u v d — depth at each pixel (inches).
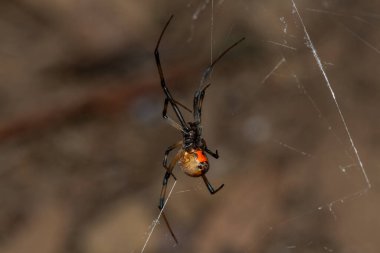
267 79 19.2
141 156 19.1
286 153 18.1
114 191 18.7
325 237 17.2
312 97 18.7
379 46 18.7
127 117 19.7
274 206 17.6
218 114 19.2
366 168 17.5
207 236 17.5
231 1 19.7
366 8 19.2
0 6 21.6
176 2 20.4
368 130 17.9
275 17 19.2
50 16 20.9
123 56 20.2
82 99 19.7
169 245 17.6
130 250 17.7
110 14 20.6
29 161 19.5
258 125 18.7
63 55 20.5
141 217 18.1
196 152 15.1
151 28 20.3
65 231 18.3
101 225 18.2
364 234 17.1
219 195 17.9
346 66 18.7
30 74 20.4
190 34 20.0
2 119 19.7
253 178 17.9
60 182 19.1
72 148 19.5
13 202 19.0
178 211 17.9
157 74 19.7
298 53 18.9
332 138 18.0
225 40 19.6
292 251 17.2
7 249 18.2
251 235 17.4
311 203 17.5
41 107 19.8
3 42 20.9
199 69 19.7
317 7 19.2
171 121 15.3
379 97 18.2
